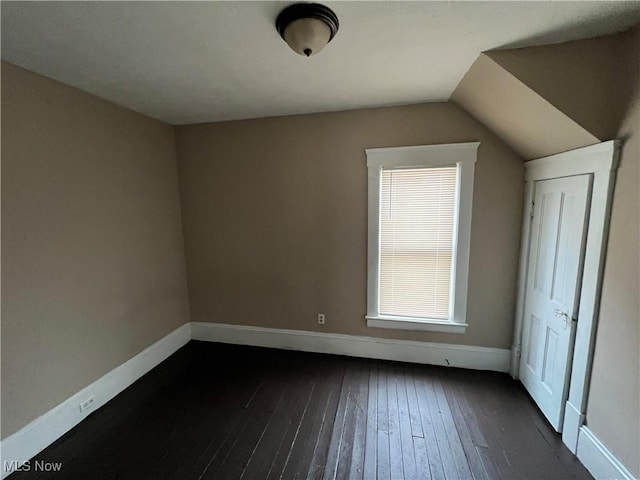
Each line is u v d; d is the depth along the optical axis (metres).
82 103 2.21
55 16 1.33
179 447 1.99
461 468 1.80
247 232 3.20
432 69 1.94
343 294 3.05
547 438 2.01
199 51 1.67
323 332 3.17
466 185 2.61
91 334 2.31
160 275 3.04
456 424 2.15
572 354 1.91
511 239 2.61
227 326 3.41
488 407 2.32
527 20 1.42
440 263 2.80
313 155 2.91
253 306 3.31
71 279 2.15
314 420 2.21
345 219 2.93
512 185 2.55
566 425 1.95
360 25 1.44
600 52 1.58
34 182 1.91
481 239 2.67
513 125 2.17
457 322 2.80
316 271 3.09
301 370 2.86
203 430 2.13
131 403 2.43
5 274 1.77
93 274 2.32
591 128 1.65
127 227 2.63
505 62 1.71
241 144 3.07
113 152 2.48
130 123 2.65
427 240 2.79
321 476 1.76
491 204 2.61
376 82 2.15
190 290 3.46
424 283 2.86
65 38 1.52
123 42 1.57
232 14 1.34
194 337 3.49
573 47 1.62
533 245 2.39
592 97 1.62
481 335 2.79
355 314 3.05
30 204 1.89
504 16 1.38
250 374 2.81
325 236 3.01
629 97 1.50
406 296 2.92
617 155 1.57
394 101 2.56
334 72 1.97
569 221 1.93
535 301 2.36
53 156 2.02
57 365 2.07
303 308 3.18
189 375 2.81
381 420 2.20
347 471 1.79
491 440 2.00
